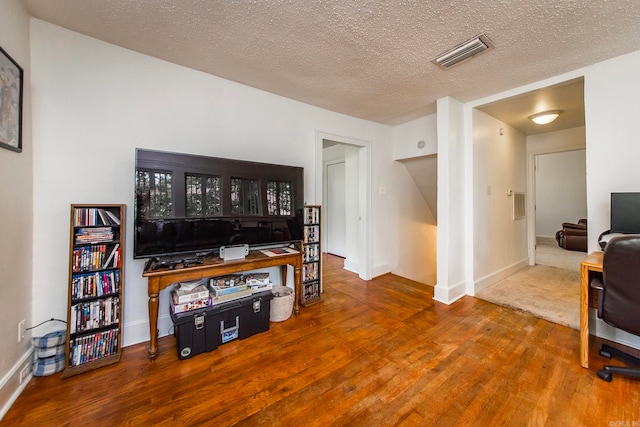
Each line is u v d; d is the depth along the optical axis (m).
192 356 1.83
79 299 1.66
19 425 1.26
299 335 2.13
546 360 1.78
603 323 2.05
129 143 1.95
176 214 1.91
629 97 1.96
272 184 2.43
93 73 1.81
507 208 3.68
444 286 2.83
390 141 3.90
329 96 2.77
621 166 2.00
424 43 1.82
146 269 1.80
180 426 1.27
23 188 1.53
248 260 2.14
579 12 1.51
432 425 1.27
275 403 1.41
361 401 1.43
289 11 1.51
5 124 1.35
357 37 1.76
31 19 1.61
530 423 1.28
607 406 1.38
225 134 2.38
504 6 1.46
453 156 2.86
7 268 1.38
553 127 3.79
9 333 1.39
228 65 2.14
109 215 1.77
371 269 3.66
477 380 1.59
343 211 5.00
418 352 1.88
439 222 2.89
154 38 1.80
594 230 2.13
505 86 2.54
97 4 1.48
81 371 1.62
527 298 2.83
